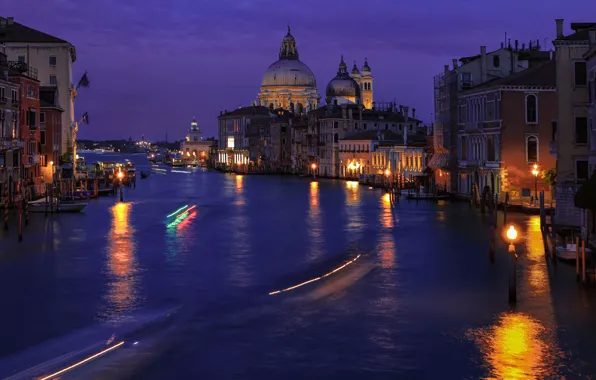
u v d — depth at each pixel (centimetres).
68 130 11075
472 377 2302
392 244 4966
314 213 7569
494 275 3738
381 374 2341
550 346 2559
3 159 7050
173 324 2895
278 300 3278
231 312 3070
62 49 10969
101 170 13488
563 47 5116
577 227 4969
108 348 2612
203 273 3962
